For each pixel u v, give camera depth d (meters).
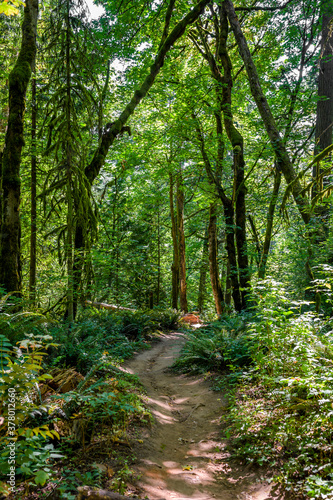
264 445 3.82
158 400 5.89
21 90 7.12
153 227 22.02
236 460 3.87
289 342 4.72
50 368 5.01
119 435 3.90
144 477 3.31
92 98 9.01
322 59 13.41
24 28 7.60
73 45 8.99
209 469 3.77
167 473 3.57
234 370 6.16
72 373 4.84
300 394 4.17
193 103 13.55
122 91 14.11
